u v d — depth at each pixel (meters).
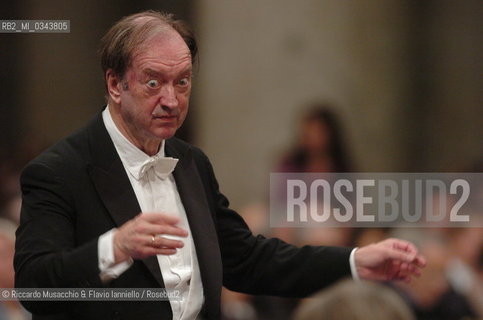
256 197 20.95
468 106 23.39
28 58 22.95
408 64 22.81
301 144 19.12
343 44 21.89
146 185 8.77
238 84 21.30
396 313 5.58
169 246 7.62
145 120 8.43
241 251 9.45
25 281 8.03
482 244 15.75
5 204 15.98
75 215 8.45
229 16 21.38
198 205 9.02
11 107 22.89
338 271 9.27
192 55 8.91
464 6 23.36
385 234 16.83
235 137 21.25
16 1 22.77
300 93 21.48
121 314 8.37
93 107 23.12
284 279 9.40
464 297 14.91
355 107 21.98
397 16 22.56
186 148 9.30
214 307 8.76
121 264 7.85
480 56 23.44
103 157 8.66
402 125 22.52
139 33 8.42
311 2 21.56
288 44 21.45
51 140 22.52
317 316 5.64
